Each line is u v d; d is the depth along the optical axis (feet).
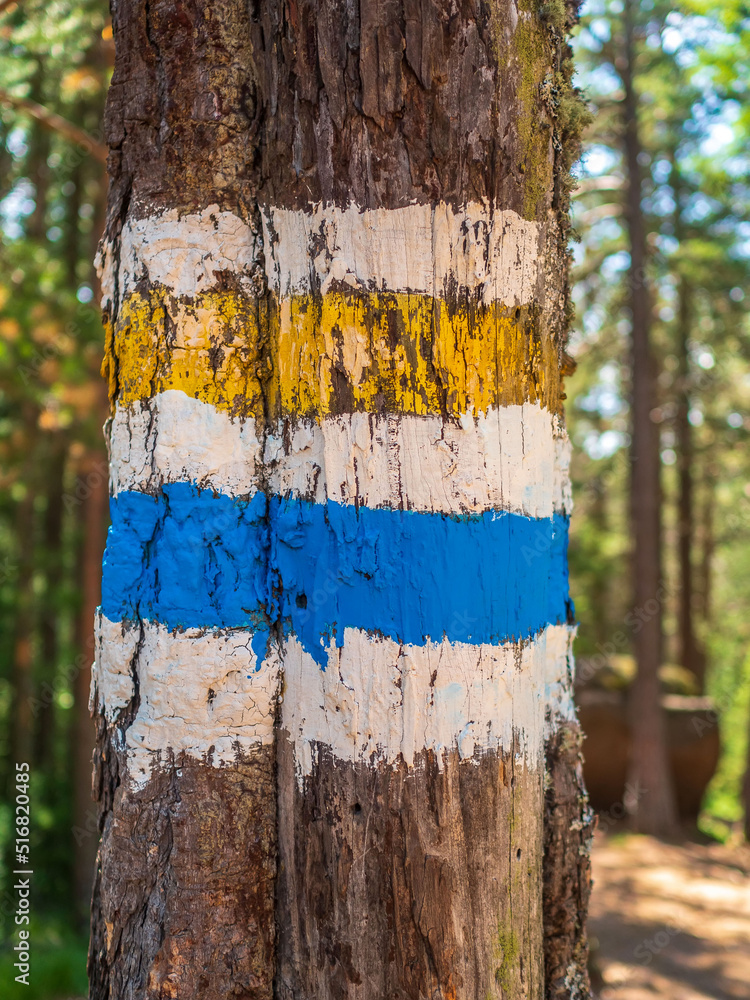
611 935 24.73
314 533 4.54
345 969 4.36
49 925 25.46
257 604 4.69
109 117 4.99
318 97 4.51
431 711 4.34
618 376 42.73
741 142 32.04
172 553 4.63
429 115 4.42
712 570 66.69
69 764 35.78
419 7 4.39
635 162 34.04
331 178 4.47
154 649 4.59
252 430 4.77
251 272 4.83
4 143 32.35
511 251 4.59
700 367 42.52
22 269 24.18
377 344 4.42
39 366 24.16
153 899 4.49
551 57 4.90
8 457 29.53
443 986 4.28
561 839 5.01
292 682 4.62
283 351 4.65
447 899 4.31
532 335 4.74
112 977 4.51
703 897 27.94
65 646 41.55
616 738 36.29
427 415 4.42
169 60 4.82
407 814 4.32
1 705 40.52
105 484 28.07
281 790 4.63
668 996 20.74
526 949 4.56
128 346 4.81
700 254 34.60
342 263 4.44
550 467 4.94
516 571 4.60
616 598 51.65
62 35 21.47
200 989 4.42
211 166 4.79
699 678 50.93
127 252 4.92
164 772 4.58
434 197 4.42
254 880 4.58
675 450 44.75
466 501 4.44
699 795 37.70
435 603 4.38
